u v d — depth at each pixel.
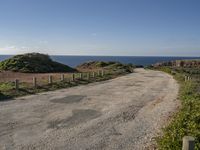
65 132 9.96
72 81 27.97
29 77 33.53
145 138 9.38
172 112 13.46
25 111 13.37
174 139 7.61
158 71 60.09
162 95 19.53
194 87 22.14
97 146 8.55
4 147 8.30
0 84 23.75
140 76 40.66
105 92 20.91
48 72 48.31
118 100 17.05
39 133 9.79
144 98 18.00
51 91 21.20
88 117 12.30
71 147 8.41
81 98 17.70
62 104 15.44
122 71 50.62
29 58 51.56
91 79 31.56
